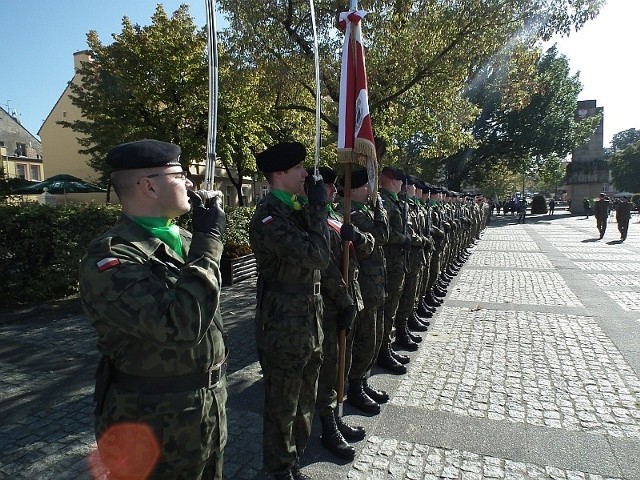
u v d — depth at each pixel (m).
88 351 5.16
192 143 13.34
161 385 1.64
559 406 3.81
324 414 3.17
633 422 3.54
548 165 35.69
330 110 11.43
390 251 4.59
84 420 3.61
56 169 30.36
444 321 6.42
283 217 2.66
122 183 1.69
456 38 9.31
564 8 9.47
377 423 3.56
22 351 5.17
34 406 3.84
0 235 6.78
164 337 1.50
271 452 2.69
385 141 10.88
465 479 2.85
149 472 1.62
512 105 12.77
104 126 14.51
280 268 2.65
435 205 8.34
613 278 9.53
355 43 3.29
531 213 43.41
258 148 17.02
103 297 1.51
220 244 1.73
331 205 3.86
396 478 2.87
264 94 11.04
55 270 7.26
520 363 4.78
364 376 3.87
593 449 3.17
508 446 3.22
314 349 2.68
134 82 13.26
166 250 1.73
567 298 7.78
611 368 4.62
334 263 3.13
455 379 4.38
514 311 6.94
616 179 61.41
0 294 6.96
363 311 3.71
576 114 39.75
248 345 5.46
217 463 1.82
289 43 9.79
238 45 9.92
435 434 3.39
